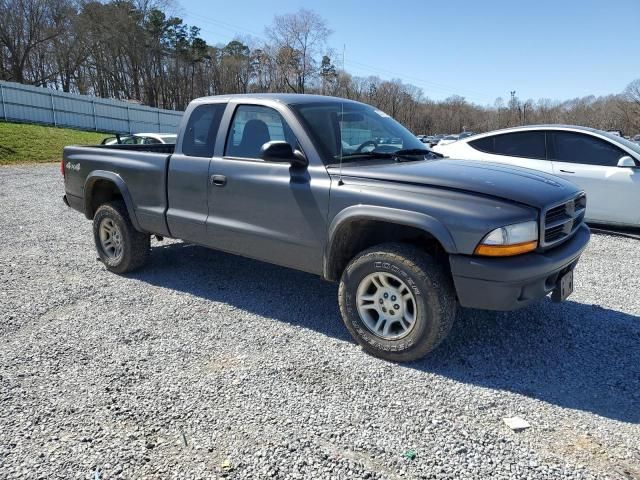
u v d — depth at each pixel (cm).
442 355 354
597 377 325
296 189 374
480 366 338
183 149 464
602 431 267
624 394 304
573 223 364
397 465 239
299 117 390
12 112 2889
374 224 358
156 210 480
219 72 7475
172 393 301
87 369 331
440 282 320
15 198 1097
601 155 730
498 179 338
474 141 816
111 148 554
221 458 243
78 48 6119
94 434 261
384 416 279
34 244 679
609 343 374
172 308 442
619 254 641
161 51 6906
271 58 6294
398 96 8094
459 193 318
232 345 369
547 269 312
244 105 428
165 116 3806
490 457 245
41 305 446
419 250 330
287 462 240
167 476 230
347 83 6575
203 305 450
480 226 299
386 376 324
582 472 235
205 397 297
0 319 413
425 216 315
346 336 387
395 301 340
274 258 402
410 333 330
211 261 587
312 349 363
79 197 566
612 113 7212
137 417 277
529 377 325
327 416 279
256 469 235
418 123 8675
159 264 574
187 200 455
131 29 6450
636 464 241
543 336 385
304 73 6053
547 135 762
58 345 366
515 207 308
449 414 282
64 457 243
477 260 302
